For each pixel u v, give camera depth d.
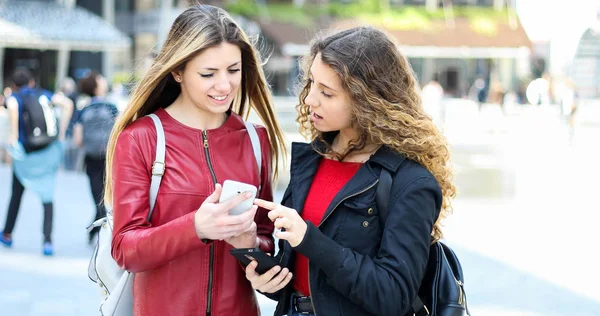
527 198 10.16
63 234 7.38
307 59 2.33
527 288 5.68
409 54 32.69
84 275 5.92
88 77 6.96
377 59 2.12
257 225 2.40
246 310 2.33
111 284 2.38
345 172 2.20
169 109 2.36
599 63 38.31
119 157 2.21
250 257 2.09
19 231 7.51
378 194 2.08
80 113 6.79
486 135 21.70
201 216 1.98
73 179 11.59
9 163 13.41
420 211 2.04
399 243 2.02
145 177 2.21
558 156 16.39
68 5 23.80
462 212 8.91
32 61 26.95
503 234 7.66
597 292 5.59
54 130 6.58
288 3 31.84
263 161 2.44
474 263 6.41
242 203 2.01
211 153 2.29
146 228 2.14
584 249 7.01
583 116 30.69
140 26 30.56
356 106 2.11
